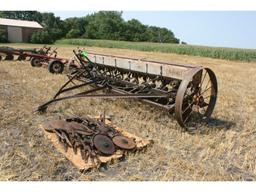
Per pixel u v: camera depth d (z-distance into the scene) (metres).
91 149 4.34
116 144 4.50
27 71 11.77
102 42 44.50
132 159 4.30
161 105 5.70
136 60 6.65
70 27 65.38
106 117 5.89
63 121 5.24
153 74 6.10
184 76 5.19
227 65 19.78
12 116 5.91
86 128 4.86
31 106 6.62
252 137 5.43
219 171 4.03
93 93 7.86
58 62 11.34
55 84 9.13
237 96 8.81
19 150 4.45
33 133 5.07
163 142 4.93
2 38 43.97
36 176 3.78
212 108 5.99
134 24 68.19
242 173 4.09
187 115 5.62
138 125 5.65
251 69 17.44
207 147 4.79
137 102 6.84
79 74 7.60
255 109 7.39
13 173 3.82
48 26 62.00
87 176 3.81
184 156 4.49
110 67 7.53
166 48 33.97
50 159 4.20
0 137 4.92
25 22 52.47
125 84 6.78
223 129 5.62
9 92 7.99
